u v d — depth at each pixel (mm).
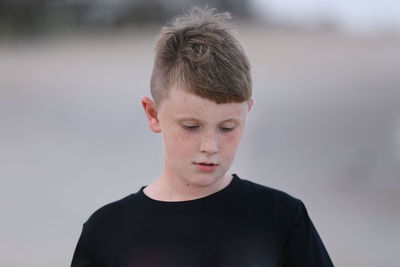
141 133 29391
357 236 15172
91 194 19625
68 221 17031
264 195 5105
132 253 4930
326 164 22109
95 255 5109
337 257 13828
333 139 25719
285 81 43469
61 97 40094
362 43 64875
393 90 36844
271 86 41656
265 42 68000
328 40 69000
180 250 4855
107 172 22359
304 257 4934
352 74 44625
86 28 79250
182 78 4395
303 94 37750
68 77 49375
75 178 21672
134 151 25750
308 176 20641
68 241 15445
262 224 4934
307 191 19125
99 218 5180
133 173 22125
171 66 4582
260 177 20578
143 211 5039
